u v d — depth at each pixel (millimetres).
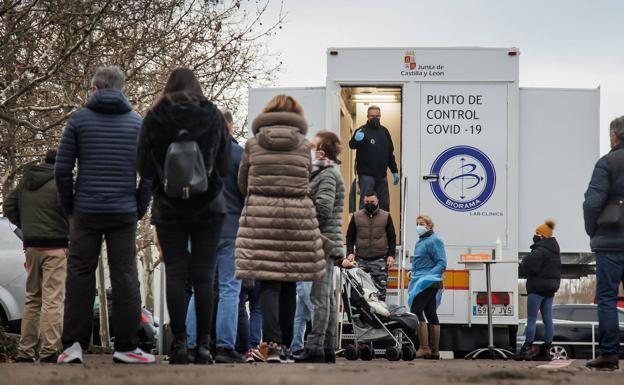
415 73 17344
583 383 7168
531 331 17469
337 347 16766
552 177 17312
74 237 10523
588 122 17328
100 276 25547
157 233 9883
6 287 19625
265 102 17422
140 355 10633
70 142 10375
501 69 17312
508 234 17203
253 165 10805
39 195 12562
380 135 19188
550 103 17344
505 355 17547
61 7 19234
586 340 26938
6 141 21219
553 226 17156
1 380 6656
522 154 17312
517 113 17250
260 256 10688
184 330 9930
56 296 12531
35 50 19703
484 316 17219
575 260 17719
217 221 9891
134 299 10594
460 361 15609
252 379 6875
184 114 9477
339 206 12008
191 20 23172
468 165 17250
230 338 11125
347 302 16500
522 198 17312
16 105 20547
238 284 11312
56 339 12523
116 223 10477
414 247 17156
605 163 11727
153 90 23453
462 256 16859
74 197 10531
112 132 10445
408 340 16891
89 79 20734
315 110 17391
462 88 17312
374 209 17141
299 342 13891
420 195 17250
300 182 10812
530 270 17250
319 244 10922
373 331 16359
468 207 17219
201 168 9445
